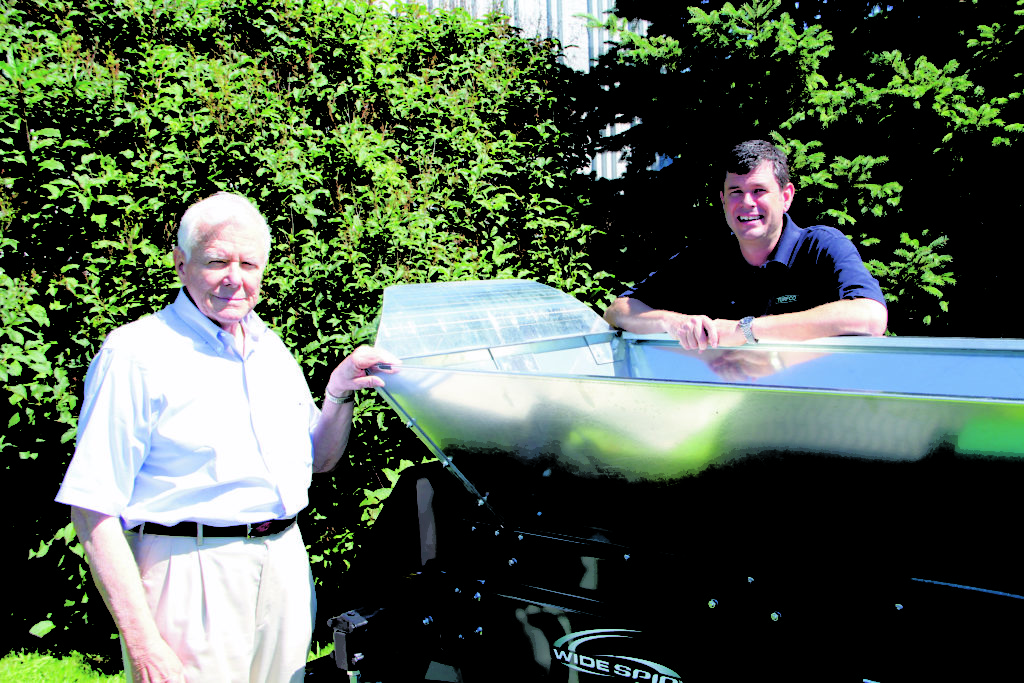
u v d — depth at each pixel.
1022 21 3.28
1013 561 1.14
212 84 3.42
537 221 3.99
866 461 1.14
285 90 3.82
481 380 1.49
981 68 3.53
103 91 3.08
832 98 3.69
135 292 3.02
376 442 3.32
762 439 1.22
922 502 1.15
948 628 1.21
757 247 2.23
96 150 3.04
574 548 1.66
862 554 1.31
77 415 2.90
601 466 1.50
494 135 4.23
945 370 1.63
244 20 3.84
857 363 1.79
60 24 3.37
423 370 1.59
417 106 4.00
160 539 1.54
